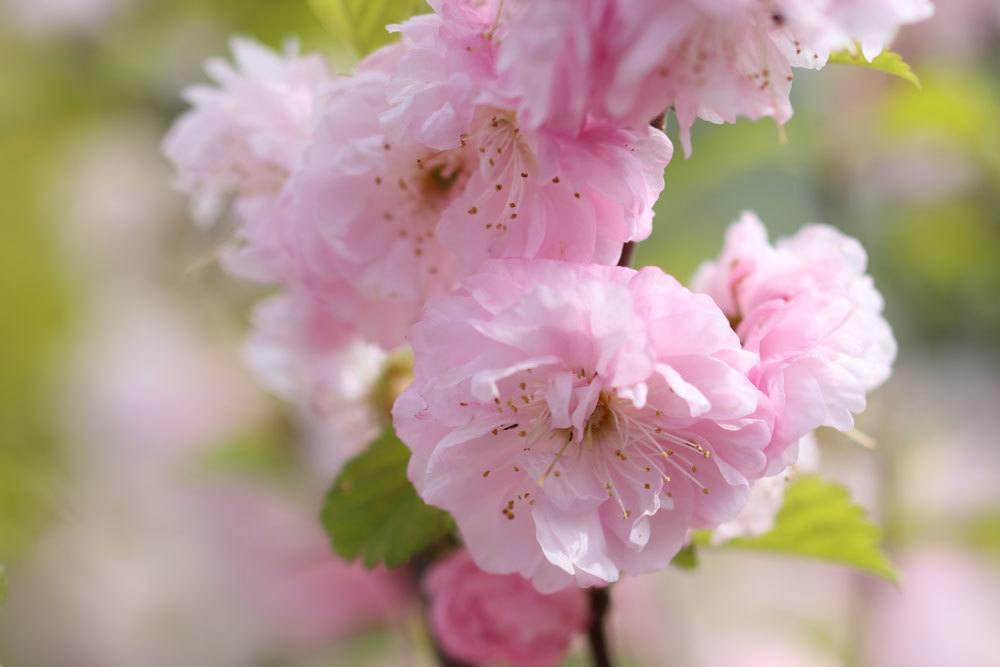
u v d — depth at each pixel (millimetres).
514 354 308
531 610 336
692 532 327
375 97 319
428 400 306
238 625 480
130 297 562
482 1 303
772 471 308
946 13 484
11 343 587
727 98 298
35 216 587
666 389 311
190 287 510
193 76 496
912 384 491
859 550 341
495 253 311
